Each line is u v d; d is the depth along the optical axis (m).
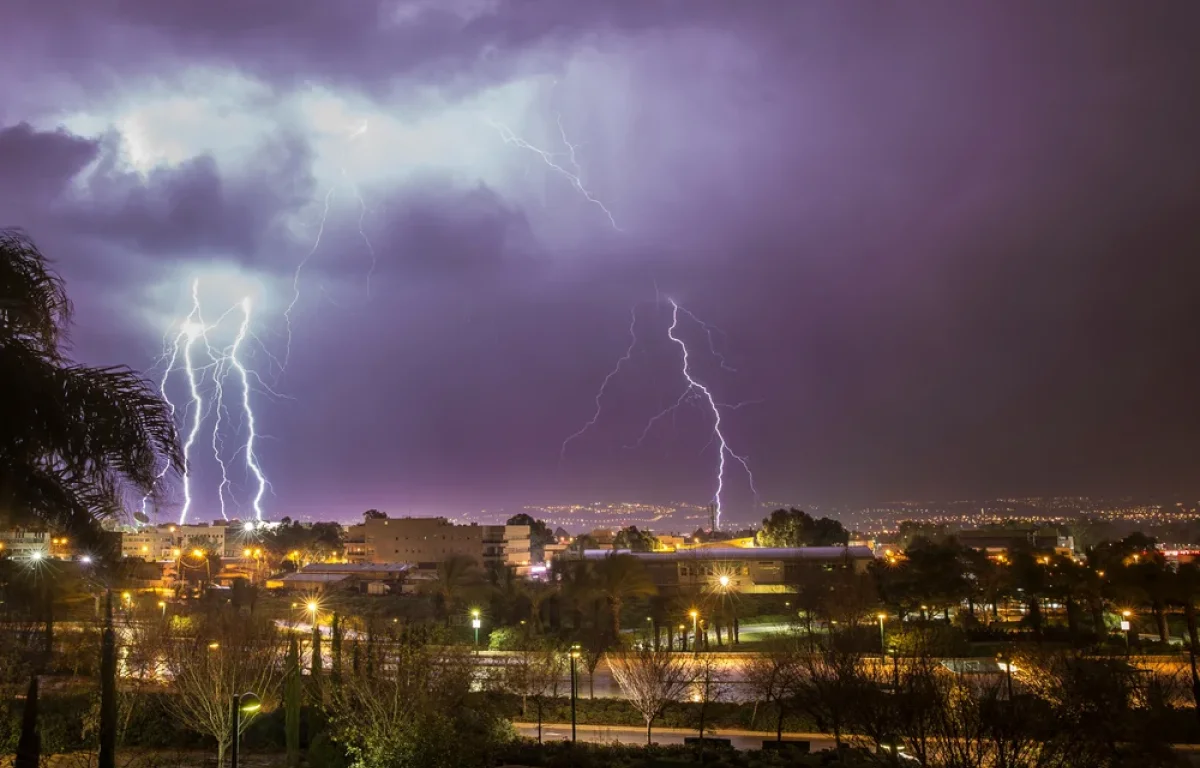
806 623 65.19
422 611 88.00
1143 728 23.30
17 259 11.53
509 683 44.66
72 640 36.12
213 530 160.00
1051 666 33.94
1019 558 70.31
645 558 98.44
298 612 85.50
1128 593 63.19
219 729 32.72
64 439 11.06
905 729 22.28
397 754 27.56
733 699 46.78
